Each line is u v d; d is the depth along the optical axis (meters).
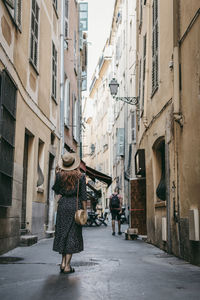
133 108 26.66
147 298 4.34
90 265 6.77
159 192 10.61
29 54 10.99
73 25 22.12
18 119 9.59
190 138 7.36
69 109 19.94
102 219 26.73
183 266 6.84
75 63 22.66
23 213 11.09
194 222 6.81
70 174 5.97
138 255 8.59
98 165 52.25
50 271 6.02
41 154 13.27
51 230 14.65
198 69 6.85
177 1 8.42
